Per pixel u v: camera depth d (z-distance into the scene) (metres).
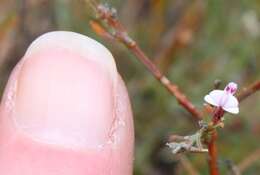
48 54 0.11
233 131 0.18
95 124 0.11
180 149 0.11
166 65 0.19
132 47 0.12
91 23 0.12
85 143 0.11
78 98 0.11
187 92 0.18
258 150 0.16
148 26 0.19
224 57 0.19
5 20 0.17
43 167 0.11
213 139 0.11
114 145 0.11
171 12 0.20
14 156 0.11
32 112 0.11
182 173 0.16
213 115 0.11
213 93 0.11
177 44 0.19
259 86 0.12
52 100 0.11
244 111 0.18
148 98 0.19
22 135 0.11
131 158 0.12
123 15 0.19
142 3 0.19
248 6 0.18
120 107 0.11
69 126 0.11
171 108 0.18
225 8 0.18
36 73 0.11
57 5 0.17
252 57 0.19
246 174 0.17
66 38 0.11
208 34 0.18
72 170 0.11
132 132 0.12
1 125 0.11
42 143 0.11
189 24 0.19
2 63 0.18
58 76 0.11
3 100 0.11
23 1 0.17
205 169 0.17
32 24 0.18
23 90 0.11
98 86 0.11
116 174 0.11
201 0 0.19
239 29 0.18
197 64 0.19
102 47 0.12
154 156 0.18
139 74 0.18
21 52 0.18
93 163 0.11
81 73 0.11
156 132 0.18
